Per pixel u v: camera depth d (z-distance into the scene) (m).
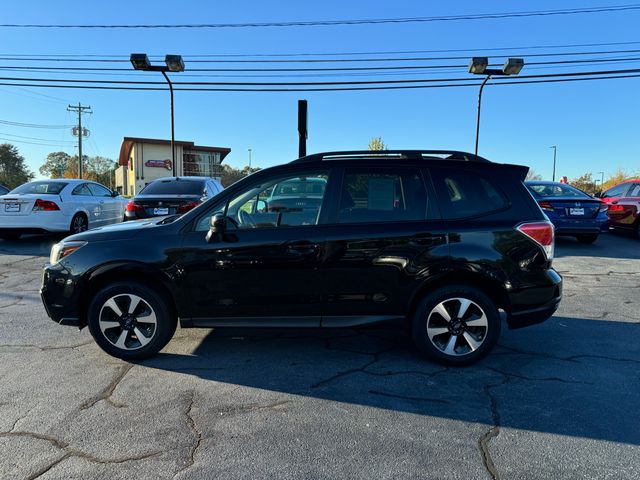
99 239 4.05
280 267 3.93
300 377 3.83
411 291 3.94
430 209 3.98
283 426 3.06
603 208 10.62
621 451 2.79
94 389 3.58
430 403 3.38
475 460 2.69
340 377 3.82
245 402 3.39
